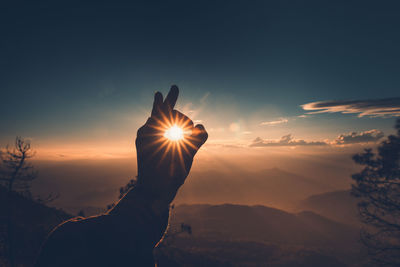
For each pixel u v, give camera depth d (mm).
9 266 10094
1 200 11438
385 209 13875
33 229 9891
